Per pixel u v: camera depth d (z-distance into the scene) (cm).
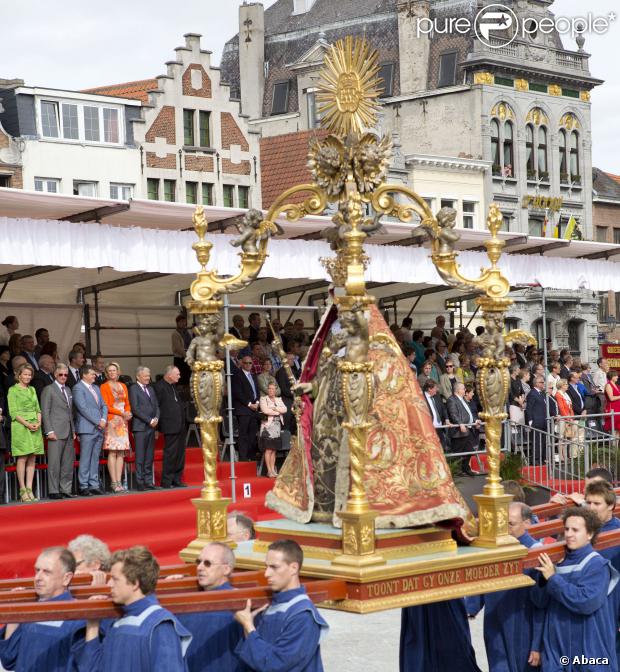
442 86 4750
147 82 4200
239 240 719
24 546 1426
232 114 3806
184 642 614
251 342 2012
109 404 1622
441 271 716
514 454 1903
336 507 658
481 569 670
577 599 746
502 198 4634
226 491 1720
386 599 614
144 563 603
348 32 5050
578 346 4838
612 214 5275
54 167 3353
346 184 681
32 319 2034
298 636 612
